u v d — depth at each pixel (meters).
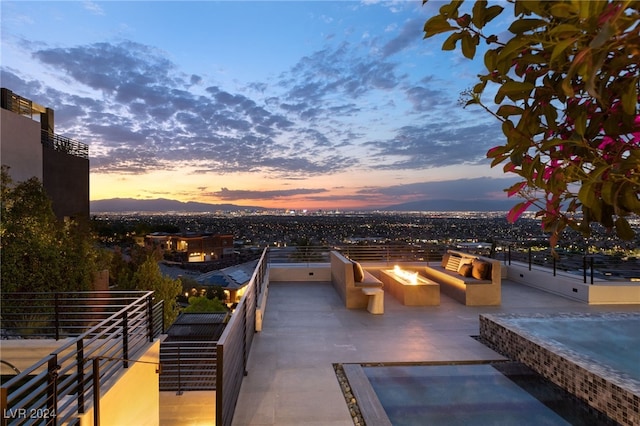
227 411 2.63
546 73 0.73
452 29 0.77
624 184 0.65
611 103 0.69
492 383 3.53
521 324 4.40
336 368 3.86
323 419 2.87
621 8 0.44
